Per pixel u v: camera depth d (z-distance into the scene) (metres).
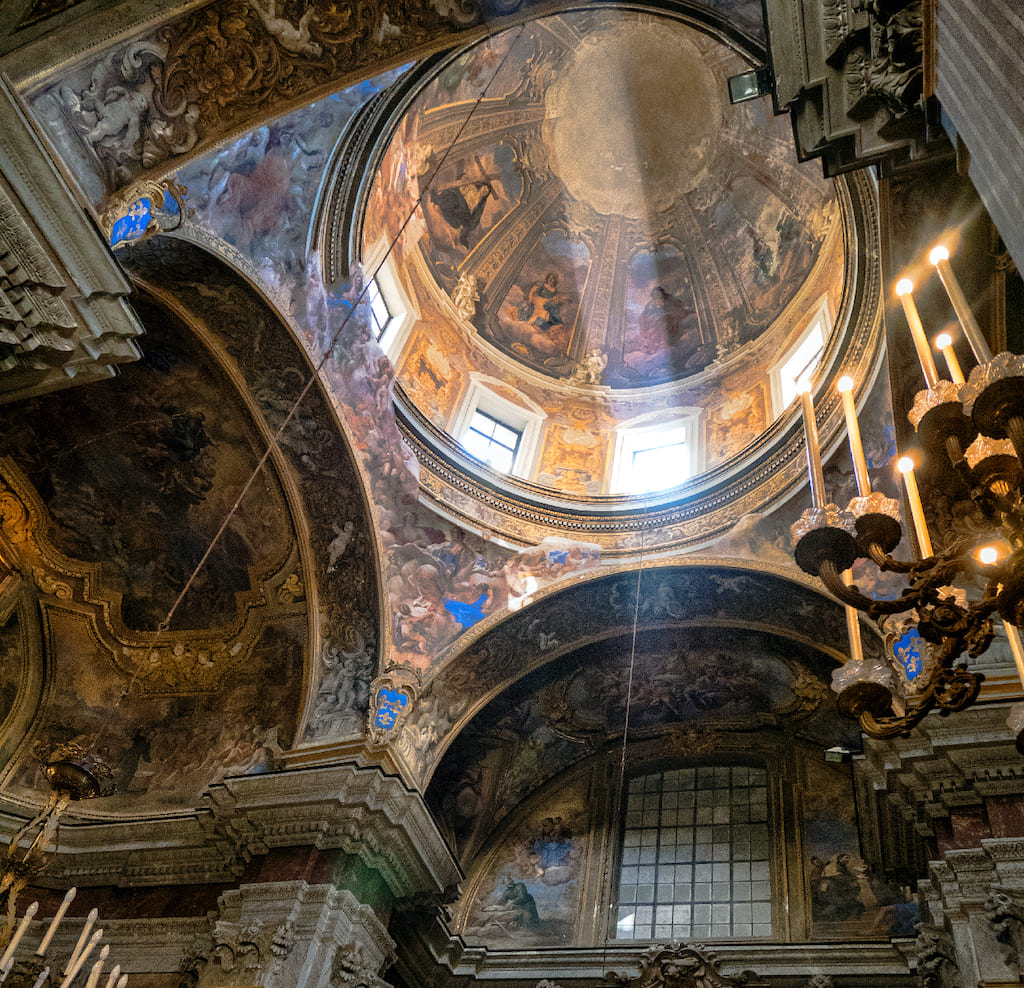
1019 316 8.57
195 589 14.54
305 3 7.69
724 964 12.34
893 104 6.10
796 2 6.47
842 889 13.00
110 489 13.65
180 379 12.55
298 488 13.49
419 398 15.82
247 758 13.47
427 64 12.16
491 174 18.00
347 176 12.72
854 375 12.32
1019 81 3.43
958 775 9.48
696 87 17.69
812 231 16.14
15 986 11.84
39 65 6.68
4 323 6.44
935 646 5.64
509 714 15.01
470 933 14.08
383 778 11.96
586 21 17.17
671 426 17.16
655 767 15.66
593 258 19.06
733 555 13.67
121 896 12.99
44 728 14.25
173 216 9.96
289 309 12.05
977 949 8.39
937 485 8.80
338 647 13.77
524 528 15.07
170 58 7.48
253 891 11.26
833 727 14.36
